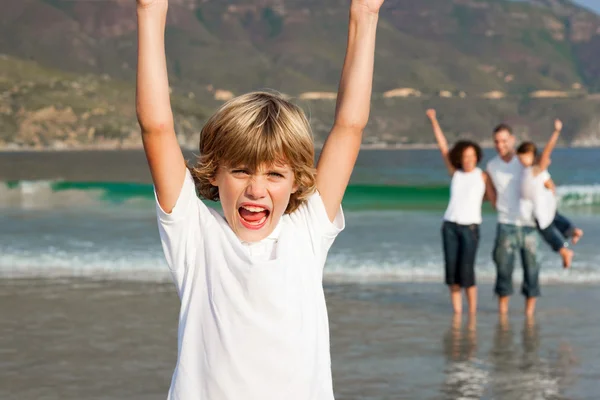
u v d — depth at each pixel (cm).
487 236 1597
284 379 213
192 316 218
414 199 2303
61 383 645
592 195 2261
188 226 220
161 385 644
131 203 2211
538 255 942
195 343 217
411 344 799
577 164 8919
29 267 1235
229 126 208
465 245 943
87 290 1059
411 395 630
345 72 234
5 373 672
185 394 215
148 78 210
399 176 4841
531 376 686
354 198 2322
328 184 232
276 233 224
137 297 1014
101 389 632
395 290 1095
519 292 1098
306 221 229
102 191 2452
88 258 1308
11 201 2253
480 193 952
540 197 930
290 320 215
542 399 621
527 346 795
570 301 1032
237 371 212
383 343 803
